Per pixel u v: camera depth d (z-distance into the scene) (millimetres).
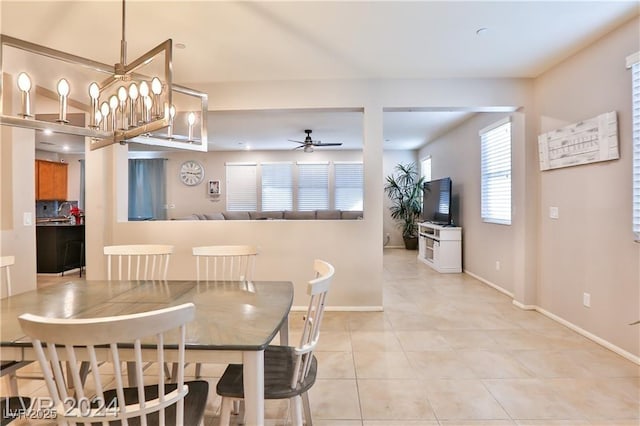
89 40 2805
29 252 2973
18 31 2654
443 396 2113
